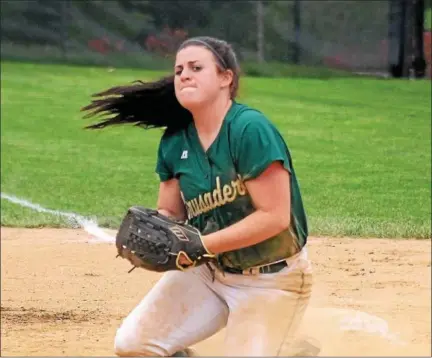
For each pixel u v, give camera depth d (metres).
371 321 15.01
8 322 15.73
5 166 34.44
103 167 34.28
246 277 10.37
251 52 56.56
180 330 10.59
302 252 10.48
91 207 27.95
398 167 33.62
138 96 10.80
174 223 10.18
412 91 48.69
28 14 60.03
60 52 59.62
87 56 59.38
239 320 10.42
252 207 10.10
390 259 20.70
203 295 10.64
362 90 49.25
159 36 58.59
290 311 10.49
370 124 41.41
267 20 56.56
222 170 10.05
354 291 17.55
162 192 10.95
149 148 37.81
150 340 10.51
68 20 59.84
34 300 17.22
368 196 29.11
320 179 31.70
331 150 36.56
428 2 53.16
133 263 10.36
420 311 15.84
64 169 34.03
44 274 19.27
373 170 33.12
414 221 25.36
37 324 15.62
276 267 10.35
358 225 24.58
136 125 11.16
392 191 29.84
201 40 10.16
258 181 9.86
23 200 29.00
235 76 10.21
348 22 54.69
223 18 57.44
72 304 17.03
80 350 14.02
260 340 10.36
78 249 21.83
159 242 10.03
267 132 9.84
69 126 42.12
